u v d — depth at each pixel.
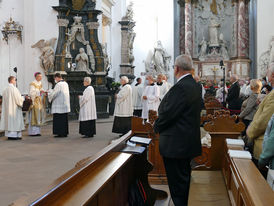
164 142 3.58
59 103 10.18
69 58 15.23
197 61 24.95
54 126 10.26
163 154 3.58
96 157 3.13
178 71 3.69
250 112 6.78
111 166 3.08
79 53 15.66
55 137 10.31
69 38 15.39
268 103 3.91
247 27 24.69
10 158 7.23
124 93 10.02
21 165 6.59
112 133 11.17
